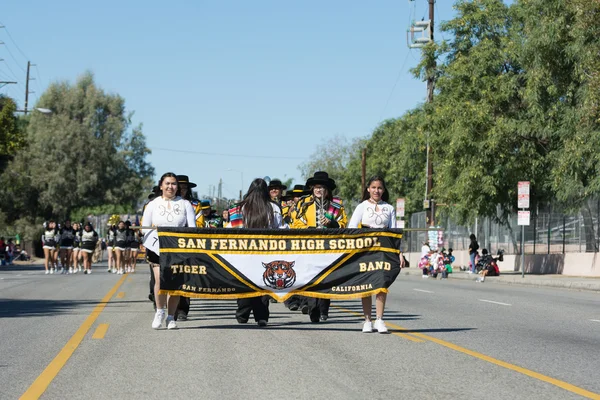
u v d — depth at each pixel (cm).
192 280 1196
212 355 972
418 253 6006
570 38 3200
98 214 7969
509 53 3647
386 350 1024
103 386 786
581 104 3116
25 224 7444
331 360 941
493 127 3516
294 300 1512
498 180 3606
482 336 1192
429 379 827
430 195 4325
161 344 1065
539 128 3400
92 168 8069
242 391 762
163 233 1198
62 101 8462
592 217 3541
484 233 4906
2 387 784
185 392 757
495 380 826
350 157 9888
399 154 7344
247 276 1207
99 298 1906
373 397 739
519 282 3238
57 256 3638
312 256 1213
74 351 1006
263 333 1188
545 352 1033
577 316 1574
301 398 732
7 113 5456
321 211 1348
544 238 4022
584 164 3134
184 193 1453
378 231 1218
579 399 735
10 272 3831
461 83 3744
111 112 8512
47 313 1504
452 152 3675
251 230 1209
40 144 7981
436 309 1694
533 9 3341
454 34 3953
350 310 1631
